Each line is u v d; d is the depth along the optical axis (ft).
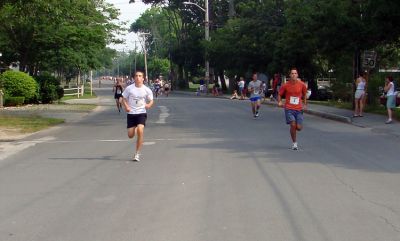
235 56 169.78
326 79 187.83
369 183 31.55
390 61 128.26
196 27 237.86
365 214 24.63
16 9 78.38
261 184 31.24
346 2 80.53
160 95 201.77
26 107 109.40
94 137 57.47
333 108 96.02
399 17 74.49
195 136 56.29
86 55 135.85
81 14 124.57
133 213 25.27
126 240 21.21
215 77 233.76
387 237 21.17
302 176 33.60
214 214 24.82
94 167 38.04
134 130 41.27
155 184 31.68
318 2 85.76
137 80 40.81
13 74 113.29
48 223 23.85
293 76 45.21
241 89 153.48
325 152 44.09
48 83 124.77
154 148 47.42
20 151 47.60
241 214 24.76
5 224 23.85
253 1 167.84
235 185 31.04
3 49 121.60
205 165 37.86
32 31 117.50
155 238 21.39
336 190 29.63
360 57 89.40
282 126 66.95
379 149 45.96
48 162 40.83
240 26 164.76
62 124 74.28
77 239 21.45
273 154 42.96
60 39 121.29
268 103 123.24
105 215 25.00
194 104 121.90
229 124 70.18
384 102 92.84
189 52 238.27
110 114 93.91
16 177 34.86
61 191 30.35
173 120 77.56
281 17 156.46
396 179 32.73
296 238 21.11
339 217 24.13
